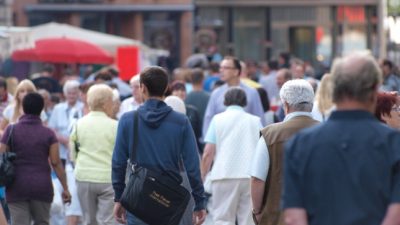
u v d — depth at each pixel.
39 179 26.53
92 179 26.98
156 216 20.42
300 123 19.97
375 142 13.02
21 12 111.44
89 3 114.06
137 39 116.62
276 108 44.91
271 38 127.75
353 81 13.03
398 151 13.00
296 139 13.25
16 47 50.38
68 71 60.84
